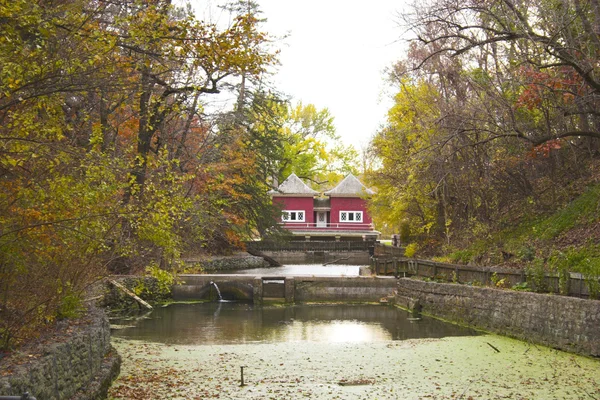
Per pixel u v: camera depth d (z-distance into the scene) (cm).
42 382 762
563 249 1912
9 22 812
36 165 923
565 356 1438
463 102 2233
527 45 1914
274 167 4562
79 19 937
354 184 6919
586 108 1873
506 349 1554
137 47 1080
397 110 3241
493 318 1858
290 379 1234
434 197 3147
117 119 1683
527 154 2112
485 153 2381
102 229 1060
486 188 2586
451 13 1725
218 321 2227
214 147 3247
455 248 2809
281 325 2123
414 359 1451
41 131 908
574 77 1798
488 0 1745
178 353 1526
